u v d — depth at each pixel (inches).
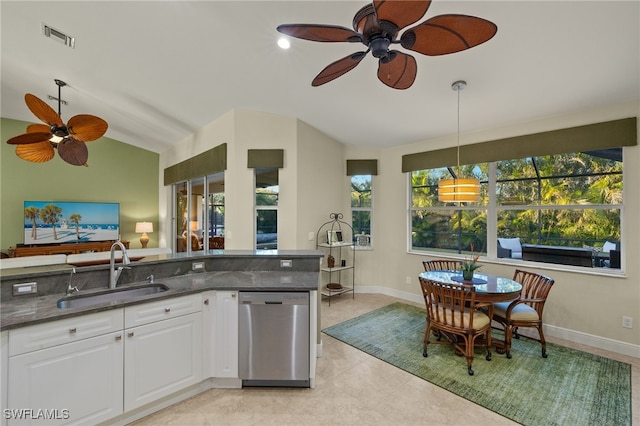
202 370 88.1
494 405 84.0
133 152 271.7
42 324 62.7
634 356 111.8
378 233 200.5
